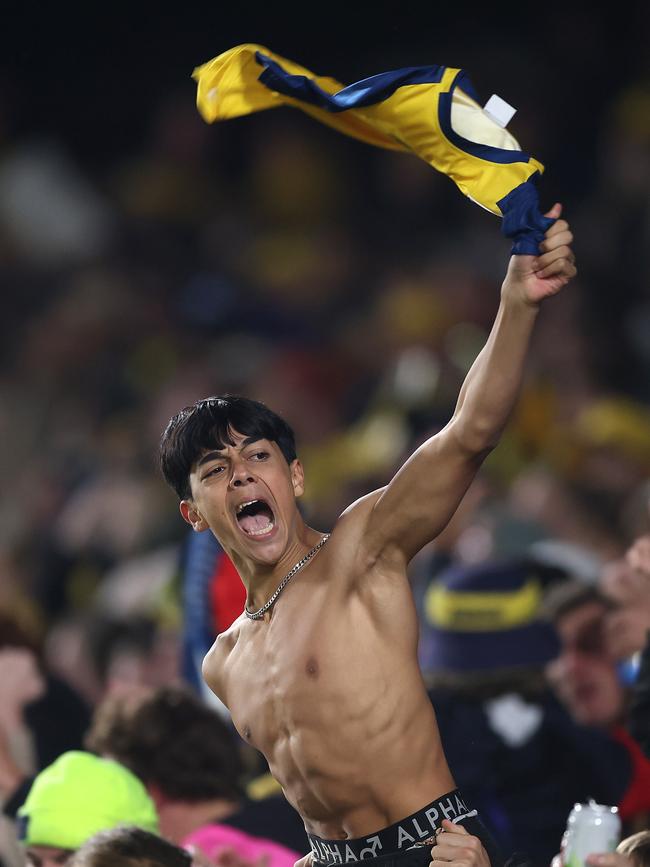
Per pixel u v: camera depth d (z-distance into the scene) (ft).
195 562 54.34
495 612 49.32
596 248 122.11
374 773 33.58
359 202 138.00
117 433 107.14
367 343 115.65
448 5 144.36
